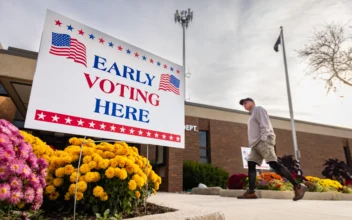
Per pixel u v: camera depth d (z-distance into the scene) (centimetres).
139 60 249
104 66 217
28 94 715
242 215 221
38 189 157
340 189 677
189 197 514
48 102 176
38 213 167
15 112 947
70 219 169
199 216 157
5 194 132
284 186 568
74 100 189
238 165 1197
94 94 203
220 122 1217
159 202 241
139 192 208
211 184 936
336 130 1675
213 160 1138
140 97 238
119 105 218
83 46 206
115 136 207
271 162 361
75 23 206
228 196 545
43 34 185
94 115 198
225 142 1198
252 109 399
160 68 267
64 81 188
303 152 1471
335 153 1603
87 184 186
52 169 200
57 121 176
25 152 152
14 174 143
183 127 270
